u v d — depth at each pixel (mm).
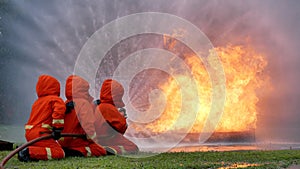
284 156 12297
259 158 11883
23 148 11273
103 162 11188
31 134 12078
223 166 10320
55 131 11891
